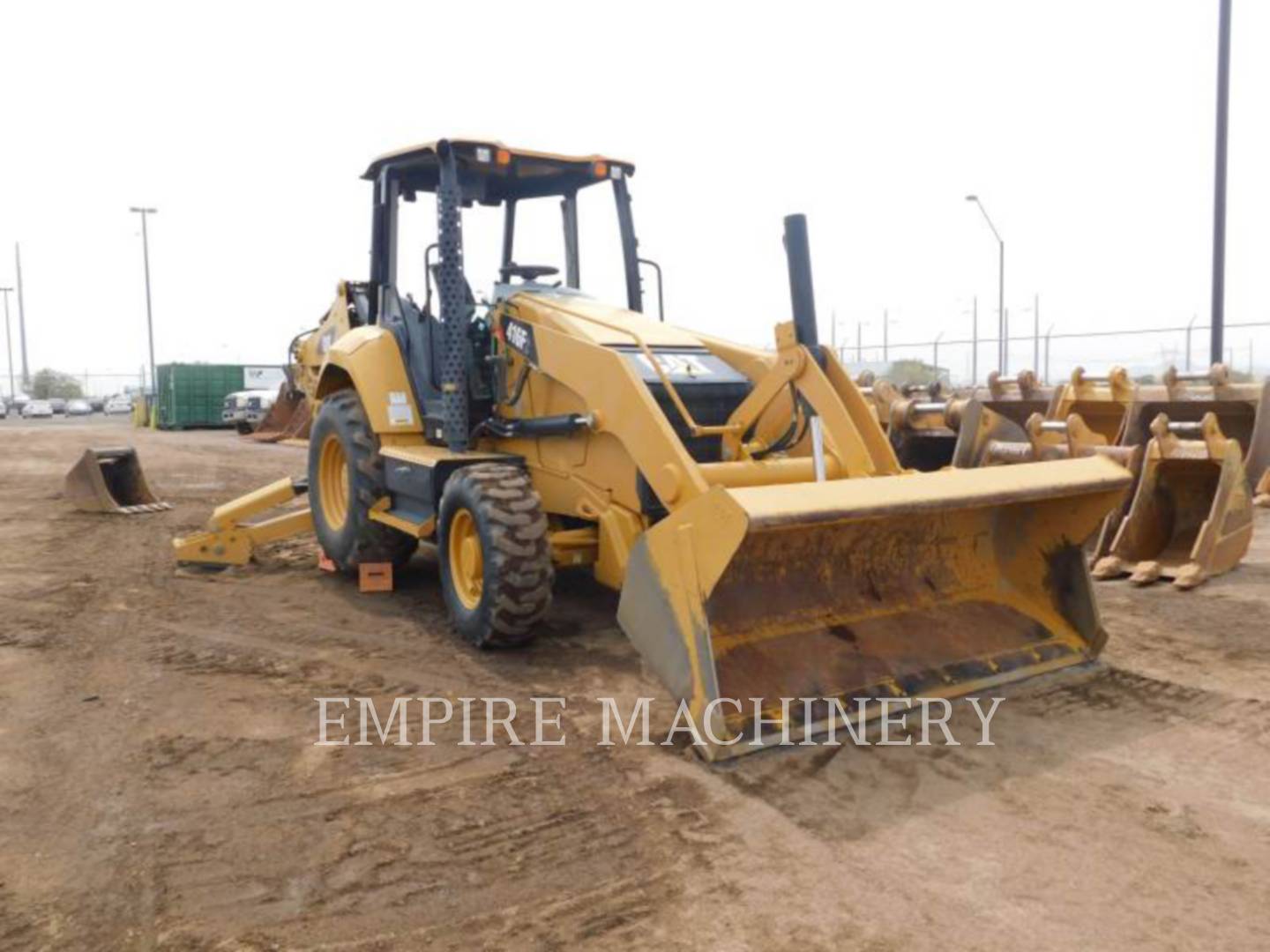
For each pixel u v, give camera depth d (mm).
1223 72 13562
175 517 10961
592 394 5469
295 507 12148
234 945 2924
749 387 6059
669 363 5801
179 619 6516
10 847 3512
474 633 5625
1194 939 2949
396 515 6758
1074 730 4500
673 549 4215
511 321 6234
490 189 7340
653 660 4328
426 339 6809
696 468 4910
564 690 5070
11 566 8180
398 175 7066
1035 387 10461
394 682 5223
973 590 5414
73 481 11312
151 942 2941
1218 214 13859
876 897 3166
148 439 27281
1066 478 4914
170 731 4578
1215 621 6316
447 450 6516
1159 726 4562
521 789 3926
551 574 5449
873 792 3873
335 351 7344
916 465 10273
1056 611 5414
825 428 5152
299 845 3500
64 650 5848
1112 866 3365
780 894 3182
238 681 5289
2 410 58344
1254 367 24562
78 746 4402
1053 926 3012
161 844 3521
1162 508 7852
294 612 6680
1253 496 9688
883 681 4625
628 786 3932
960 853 3436
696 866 3340
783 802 3789
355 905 3127
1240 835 3582
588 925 3020
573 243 7426
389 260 7152
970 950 2895
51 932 3002
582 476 5801
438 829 3607
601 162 6941
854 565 5039
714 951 2889
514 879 3273
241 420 29578
